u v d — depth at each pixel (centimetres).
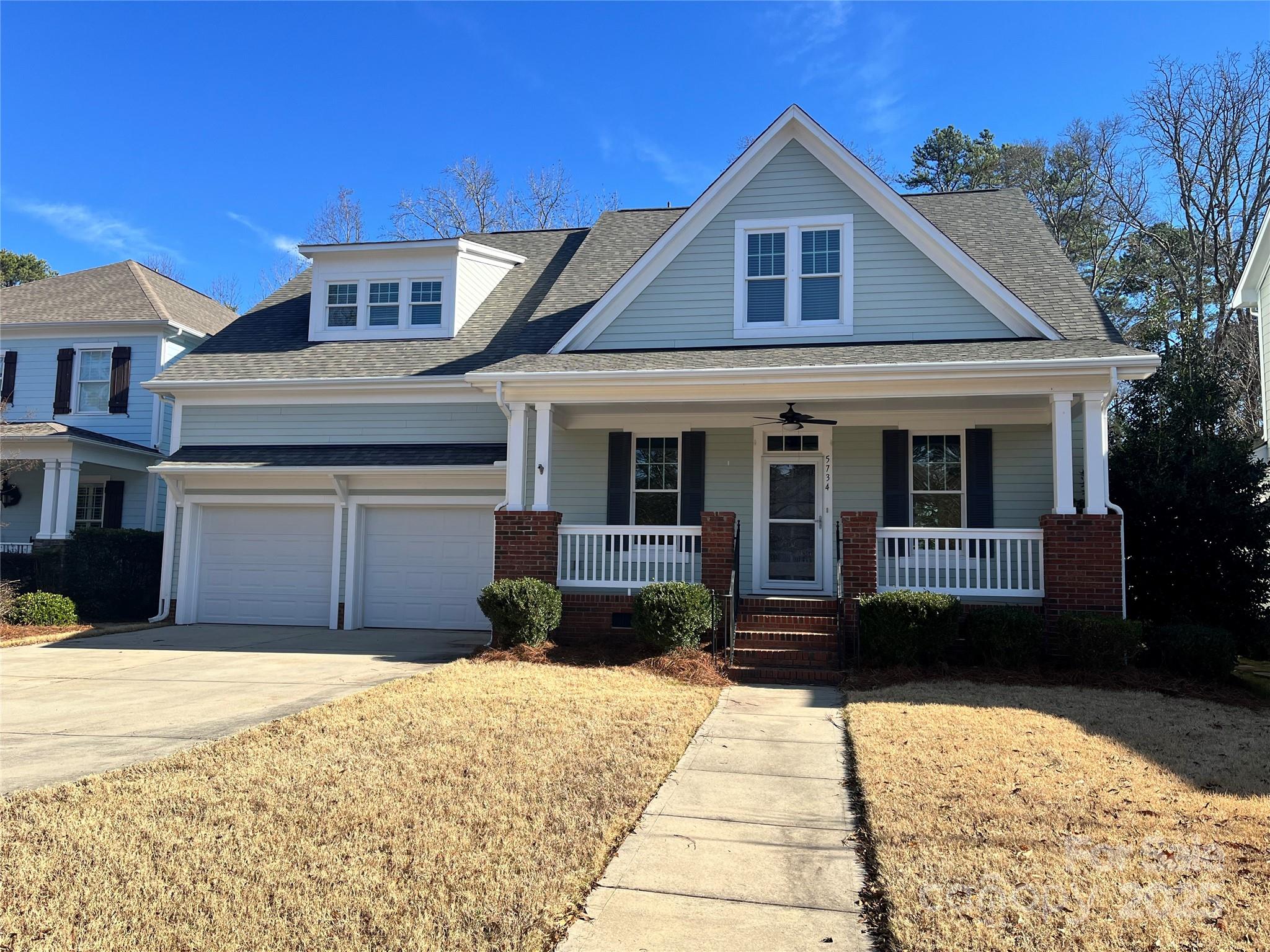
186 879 441
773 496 1408
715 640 1111
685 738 731
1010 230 1554
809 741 751
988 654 1041
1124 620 1007
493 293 1812
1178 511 1229
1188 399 1324
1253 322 2486
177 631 1485
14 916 401
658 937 397
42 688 965
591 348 1396
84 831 504
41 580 1664
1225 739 716
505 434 1560
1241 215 2711
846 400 1240
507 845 486
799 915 420
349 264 1738
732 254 1380
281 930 390
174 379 1627
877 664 1050
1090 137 3256
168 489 1596
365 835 499
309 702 884
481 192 3916
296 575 1573
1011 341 1245
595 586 1236
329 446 1602
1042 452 1330
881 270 1334
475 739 710
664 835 524
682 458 1423
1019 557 1114
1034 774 618
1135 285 3167
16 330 2108
